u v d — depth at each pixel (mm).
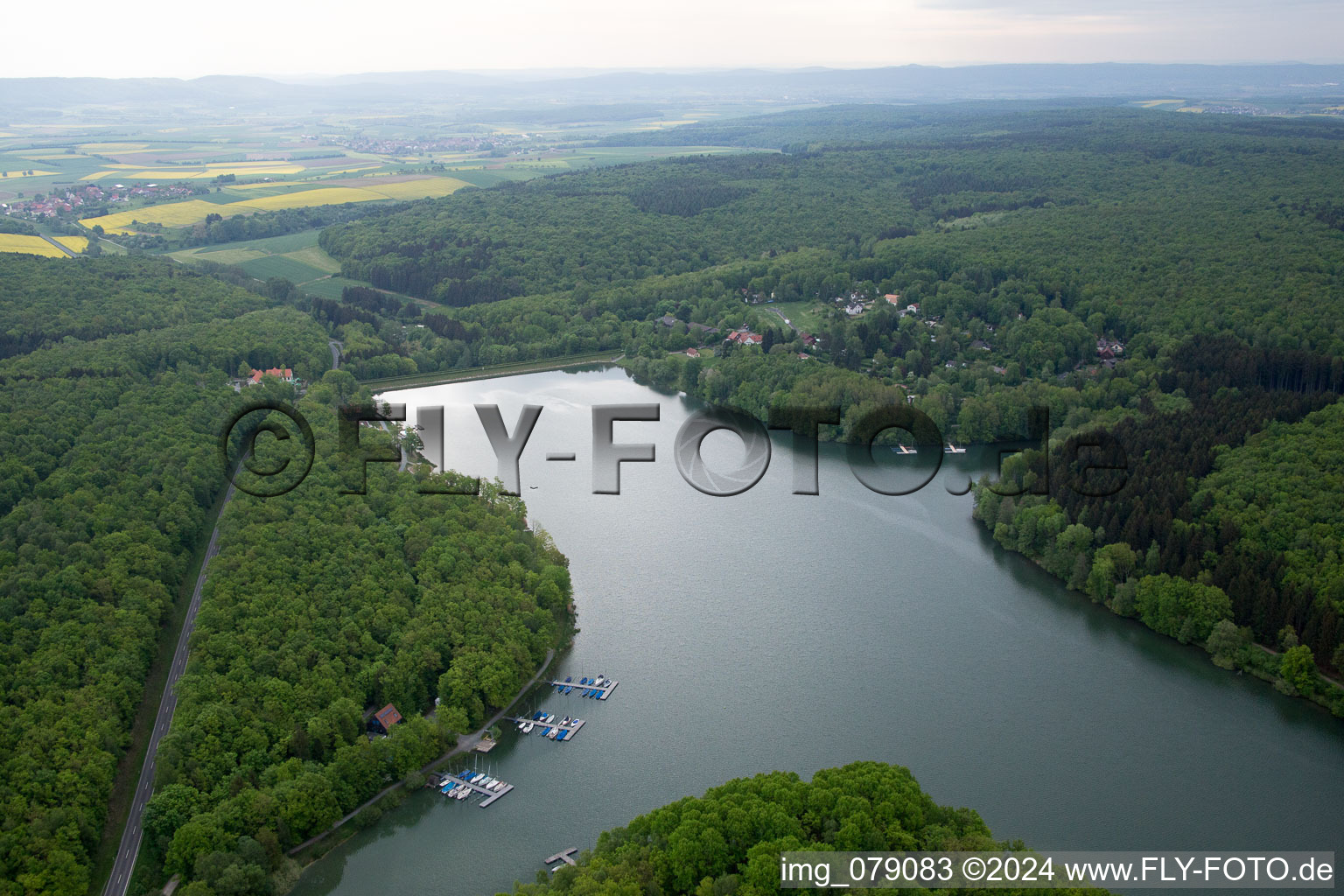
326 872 165375
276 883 160000
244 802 164500
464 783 183500
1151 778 185000
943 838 147250
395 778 183250
